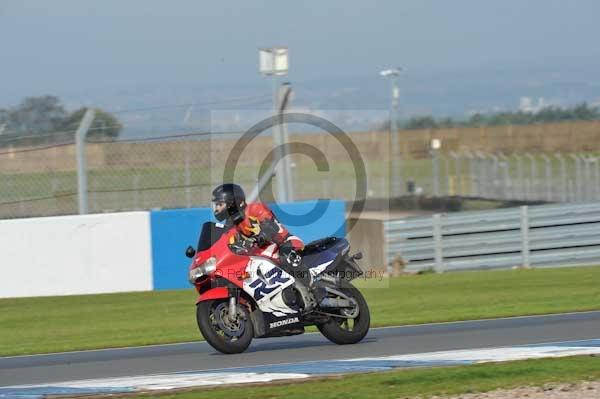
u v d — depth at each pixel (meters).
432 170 97.00
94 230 53.28
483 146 110.56
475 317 40.72
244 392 23.53
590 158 92.19
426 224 63.91
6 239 52.81
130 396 23.41
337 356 30.19
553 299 47.09
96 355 34.31
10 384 28.17
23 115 58.53
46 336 41.62
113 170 56.50
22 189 56.72
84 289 53.19
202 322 30.61
